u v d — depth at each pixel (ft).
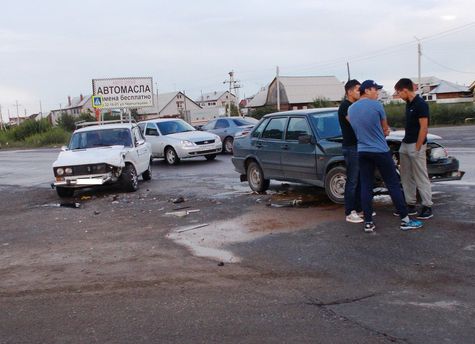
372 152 22.25
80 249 24.09
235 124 74.64
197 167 58.34
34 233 28.60
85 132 46.19
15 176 63.77
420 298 15.58
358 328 13.70
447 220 23.90
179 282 18.30
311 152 30.22
